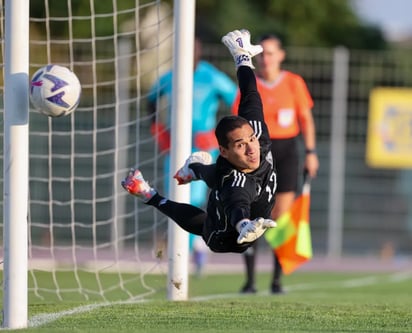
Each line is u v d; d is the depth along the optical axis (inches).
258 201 796.0
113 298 1210.0
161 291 1272.1
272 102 1341.0
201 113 1551.4
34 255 1926.7
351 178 2177.7
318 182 2161.7
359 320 913.5
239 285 1584.6
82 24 2512.3
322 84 2084.2
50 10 2491.4
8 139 849.5
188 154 1104.2
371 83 2112.5
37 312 979.9
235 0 3297.2
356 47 3533.5
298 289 1560.0
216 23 3223.4
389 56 2114.9
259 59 1353.3
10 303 853.8
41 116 2039.9
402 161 2102.6
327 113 2089.1
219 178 799.1
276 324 882.1
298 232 1371.8
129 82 2027.6
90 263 1683.1
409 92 2086.6
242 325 874.1
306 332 820.6
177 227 1106.7
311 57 2075.5
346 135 2138.3
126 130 2009.1
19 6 844.6
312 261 2121.1
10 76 847.7
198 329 840.9
